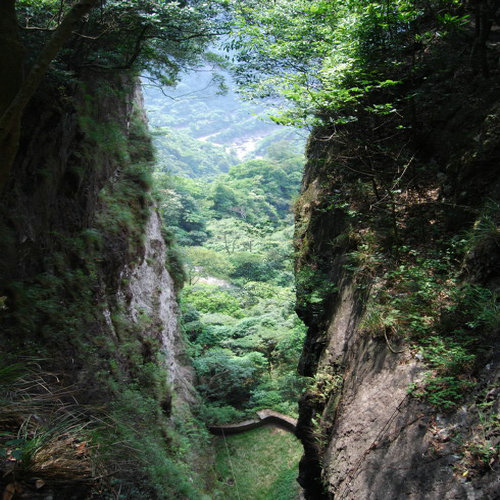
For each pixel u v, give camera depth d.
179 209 44.41
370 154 6.64
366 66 6.10
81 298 7.99
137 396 8.10
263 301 26.83
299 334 17.83
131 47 7.57
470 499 2.82
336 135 6.58
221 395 16.00
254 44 6.84
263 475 12.11
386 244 5.68
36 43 6.06
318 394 5.77
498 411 3.10
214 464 12.02
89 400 6.36
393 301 4.81
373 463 3.77
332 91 5.39
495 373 3.35
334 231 7.32
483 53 5.72
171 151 81.44
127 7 6.43
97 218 9.87
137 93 16.36
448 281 4.53
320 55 6.54
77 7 3.27
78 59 7.31
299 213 9.34
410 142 6.45
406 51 6.56
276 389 16.50
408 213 5.85
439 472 3.15
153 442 7.26
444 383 3.67
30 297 6.40
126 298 10.58
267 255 34.91
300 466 6.89
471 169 5.03
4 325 5.76
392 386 4.15
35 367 5.60
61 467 3.23
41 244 7.20
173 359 14.15
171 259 17.03
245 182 58.22
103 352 7.90
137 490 4.63
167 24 6.71
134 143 13.81
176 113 131.75
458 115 5.85
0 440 3.21
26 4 6.22
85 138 8.92
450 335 4.07
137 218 11.70
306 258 8.17
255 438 13.75
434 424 3.49
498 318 3.62
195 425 12.81
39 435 3.27
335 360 5.82
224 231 42.50
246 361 17.08
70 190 8.21
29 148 6.54
